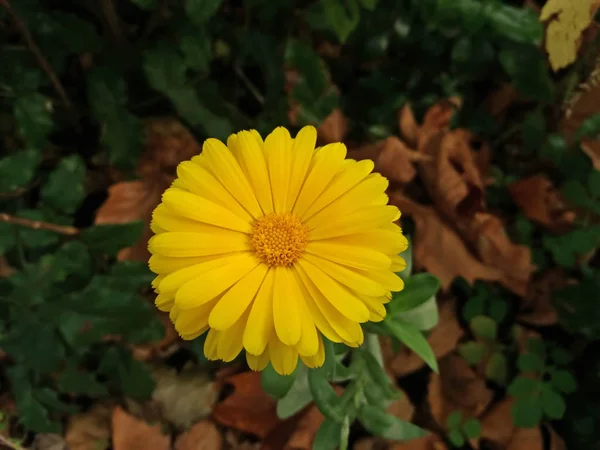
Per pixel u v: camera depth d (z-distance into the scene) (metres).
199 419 0.18
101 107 0.18
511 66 0.19
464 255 0.18
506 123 0.21
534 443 0.18
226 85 0.20
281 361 0.11
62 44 0.18
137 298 0.16
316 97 0.19
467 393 0.18
